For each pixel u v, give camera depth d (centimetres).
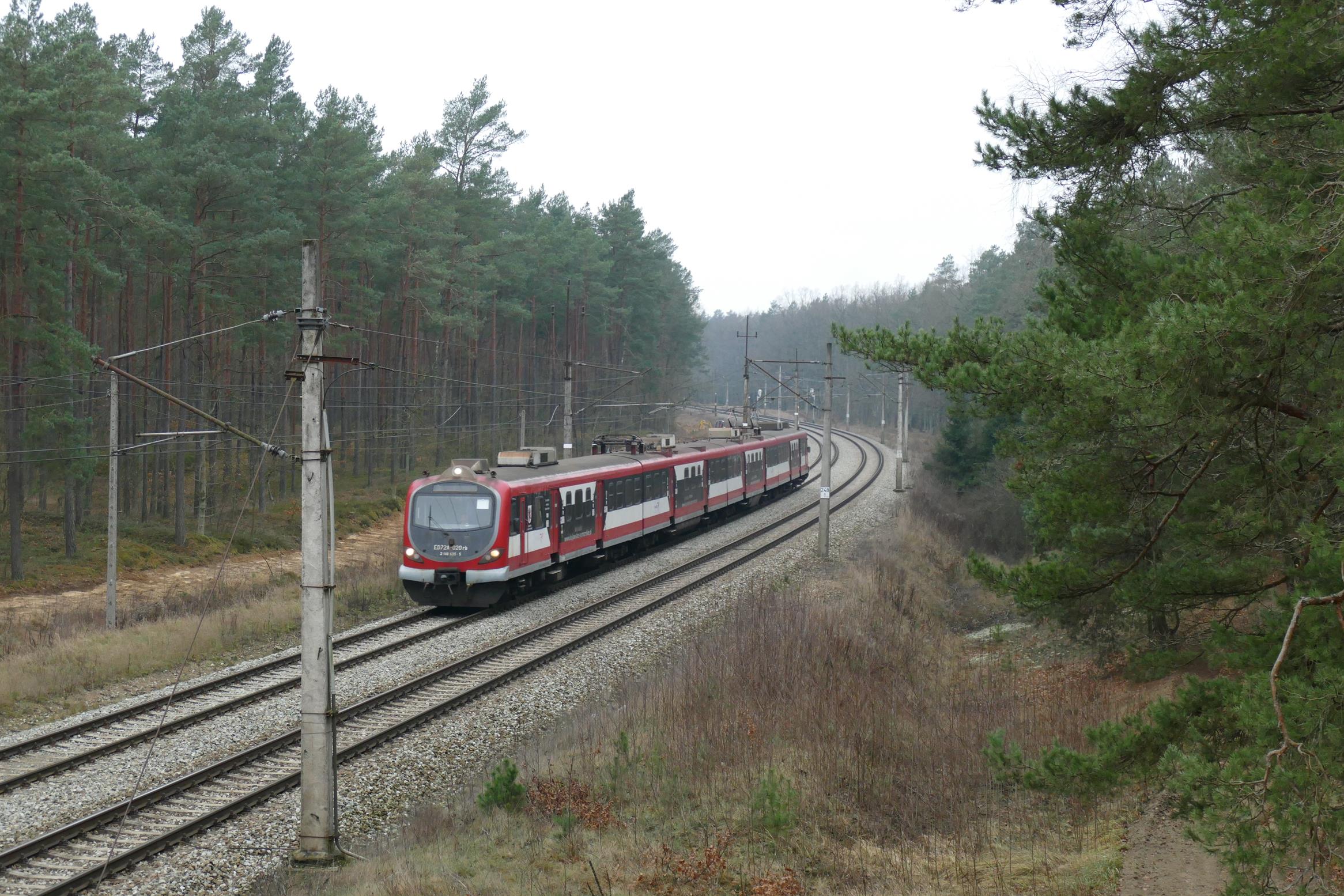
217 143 3544
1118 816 1123
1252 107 738
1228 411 674
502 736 1466
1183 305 652
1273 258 608
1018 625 2381
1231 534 724
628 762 1257
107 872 973
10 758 1302
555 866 996
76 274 3812
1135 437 738
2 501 3794
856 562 2859
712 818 1114
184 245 3428
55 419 3059
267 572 3306
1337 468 669
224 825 1104
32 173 2862
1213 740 675
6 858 977
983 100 855
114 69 3350
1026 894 929
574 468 2623
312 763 1065
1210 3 762
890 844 1078
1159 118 793
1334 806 543
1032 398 736
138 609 2509
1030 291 3447
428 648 1895
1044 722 1414
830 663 1652
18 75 2897
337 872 1013
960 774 1248
